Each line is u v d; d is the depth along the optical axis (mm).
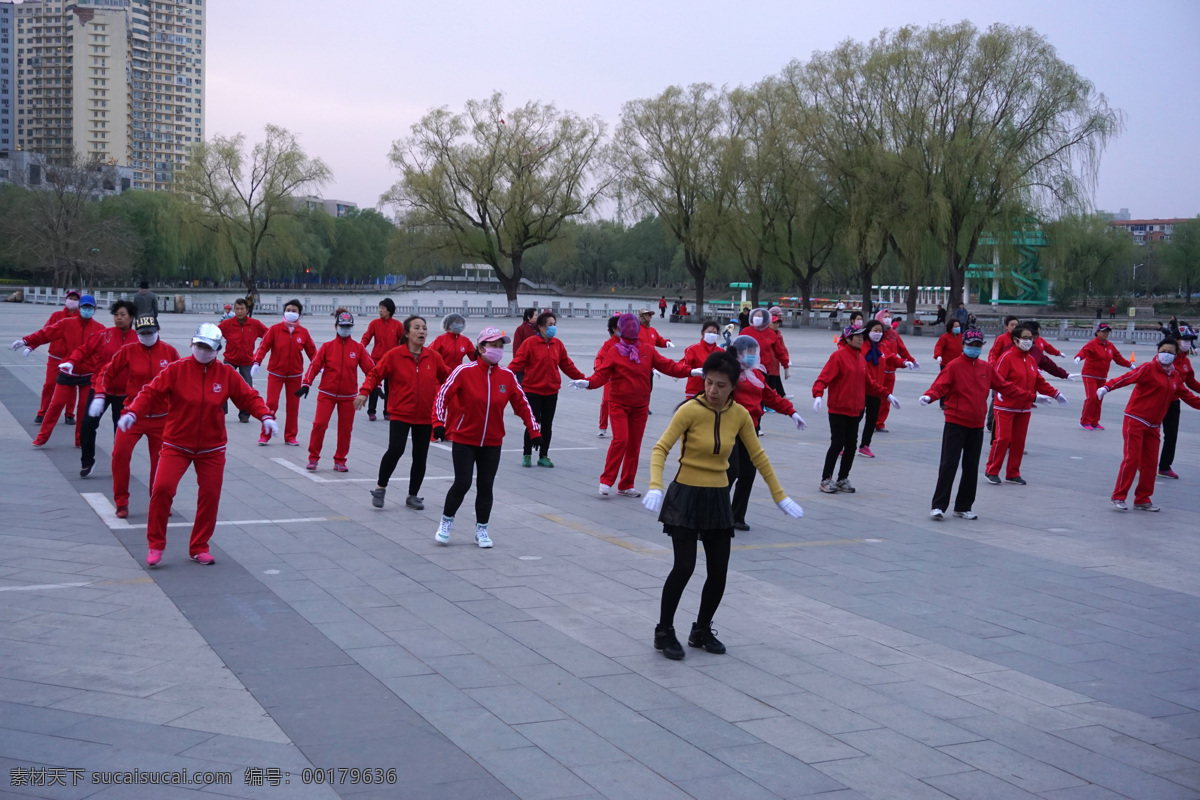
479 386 7992
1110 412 20703
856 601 6949
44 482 10281
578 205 61938
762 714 4891
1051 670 5684
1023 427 12109
